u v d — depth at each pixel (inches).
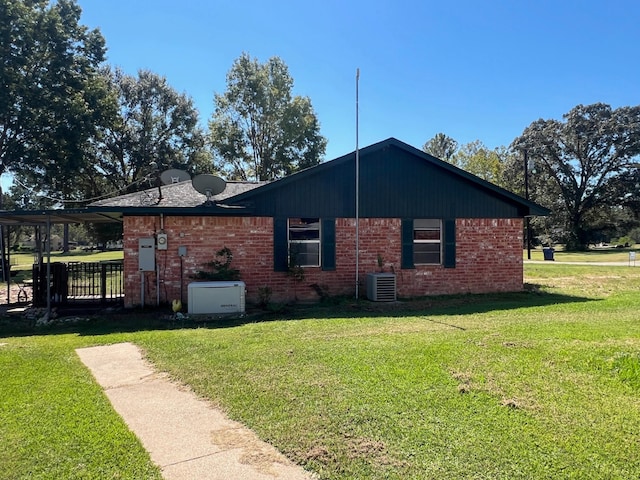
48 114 961.5
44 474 115.9
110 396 175.6
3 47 884.0
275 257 451.5
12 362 226.8
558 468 115.2
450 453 123.6
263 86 1477.6
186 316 369.7
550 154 1844.2
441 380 182.5
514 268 530.9
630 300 442.6
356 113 455.5
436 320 337.4
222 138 1480.1
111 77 1344.7
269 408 158.6
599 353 215.3
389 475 113.3
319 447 128.8
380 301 455.2
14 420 150.2
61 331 329.4
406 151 493.4
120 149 1331.2
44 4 1003.9
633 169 1733.5
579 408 153.3
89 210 394.0
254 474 115.7
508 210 529.3
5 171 1005.2
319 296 467.2
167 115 1417.3
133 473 116.4
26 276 734.5
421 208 500.1
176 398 172.4
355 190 478.0
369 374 191.8
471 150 1988.2
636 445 127.0
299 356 224.5
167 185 551.5
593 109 1792.6
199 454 127.1
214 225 435.8
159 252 423.8
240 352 236.2
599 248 1989.4
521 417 146.2
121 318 370.9
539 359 211.0
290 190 456.8
